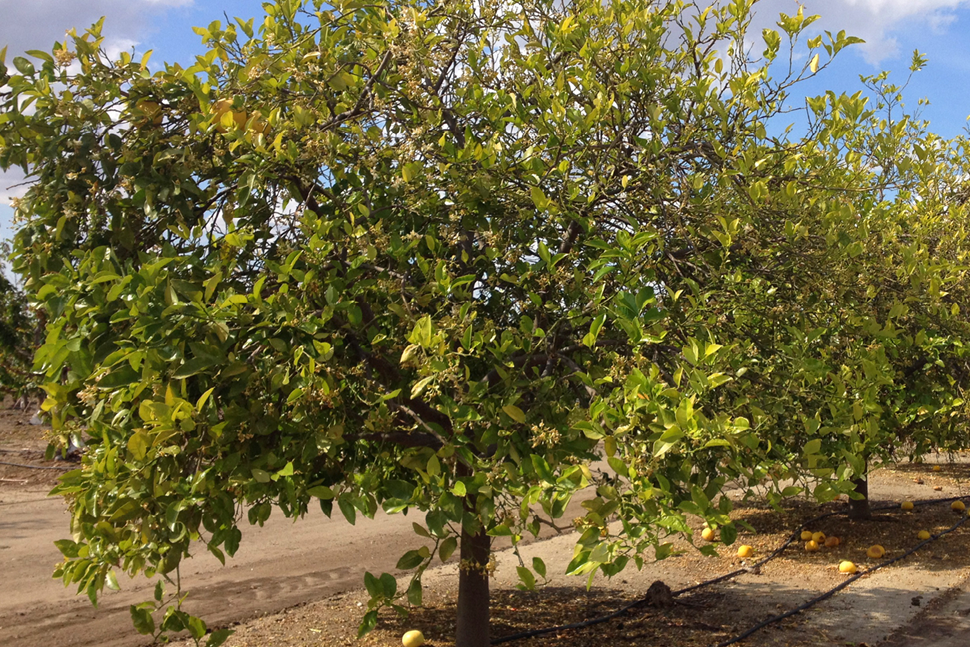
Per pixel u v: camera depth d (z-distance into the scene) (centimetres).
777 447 357
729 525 271
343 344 338
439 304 347
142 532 275
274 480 300
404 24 383
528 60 451
